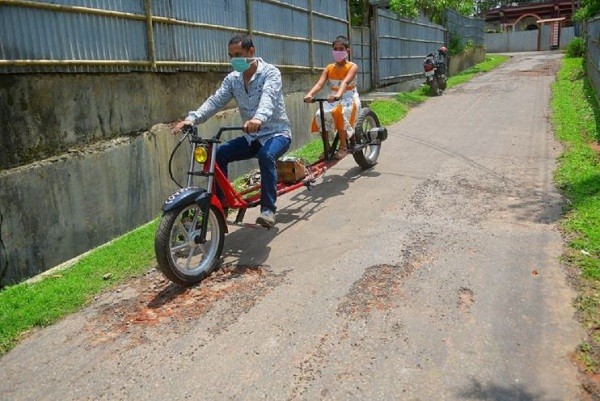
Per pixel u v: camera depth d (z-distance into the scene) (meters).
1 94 4.32
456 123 10.06
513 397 2.66
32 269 4.61
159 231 3.79
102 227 5.36
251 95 4.64
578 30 33.19
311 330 3.37
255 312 3.65
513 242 4.43
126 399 2.88
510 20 44.09
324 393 2.79
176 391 2.91
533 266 3.99
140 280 4.34
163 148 6.21
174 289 4.11
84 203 5.12
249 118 4.77
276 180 4.61
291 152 8.52
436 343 3.13
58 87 4.84
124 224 5.66
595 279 3.71
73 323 3.76
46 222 4.73
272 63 9.21
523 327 3.23
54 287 4.25
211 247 4.30
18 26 4.43
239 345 3.28
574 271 3.87
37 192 4.63
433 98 14.05
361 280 3.97
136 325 3.64
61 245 4.89
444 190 5.96
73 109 5.02
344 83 6.03
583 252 4.11
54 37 4.77
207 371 3.05
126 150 5.64
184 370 3.08
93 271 4.57
